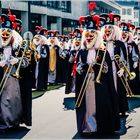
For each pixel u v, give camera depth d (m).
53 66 16.55
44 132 8.07
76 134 7.89
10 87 8.00
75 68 7.87
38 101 12.07
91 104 7.60
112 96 7.69
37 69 14.59
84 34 7.85
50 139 7.53
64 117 9.55
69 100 12.26
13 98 8.02
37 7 32.22
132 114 9.88
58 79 16.69
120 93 9.49
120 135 7.76
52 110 10.49
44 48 14.77
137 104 11.36
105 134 7.83
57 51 16.58
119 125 7.82
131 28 13.77
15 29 8.38
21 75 8.18
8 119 7.98
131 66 12.26
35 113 10.07
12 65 8.02
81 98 7.61
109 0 54.25
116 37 9.23
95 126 7.57
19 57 8.07
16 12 28.91
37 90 14.70
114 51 9.13
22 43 8.21
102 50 7.72
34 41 15.02
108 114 7.59
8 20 8.11
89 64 7.66
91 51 7.74
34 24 33.22
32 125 8.69
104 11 56.94
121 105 9.53
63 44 17.59
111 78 7.66
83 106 7.62
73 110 10.48
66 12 40.97
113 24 9.13
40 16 33.94
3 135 7.84
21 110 8.21
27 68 8.16
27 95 8.19
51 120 9.21
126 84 9.55
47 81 15.05
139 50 13.40
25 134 7.91
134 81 12.62
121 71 8.93
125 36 11.85
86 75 7.61
